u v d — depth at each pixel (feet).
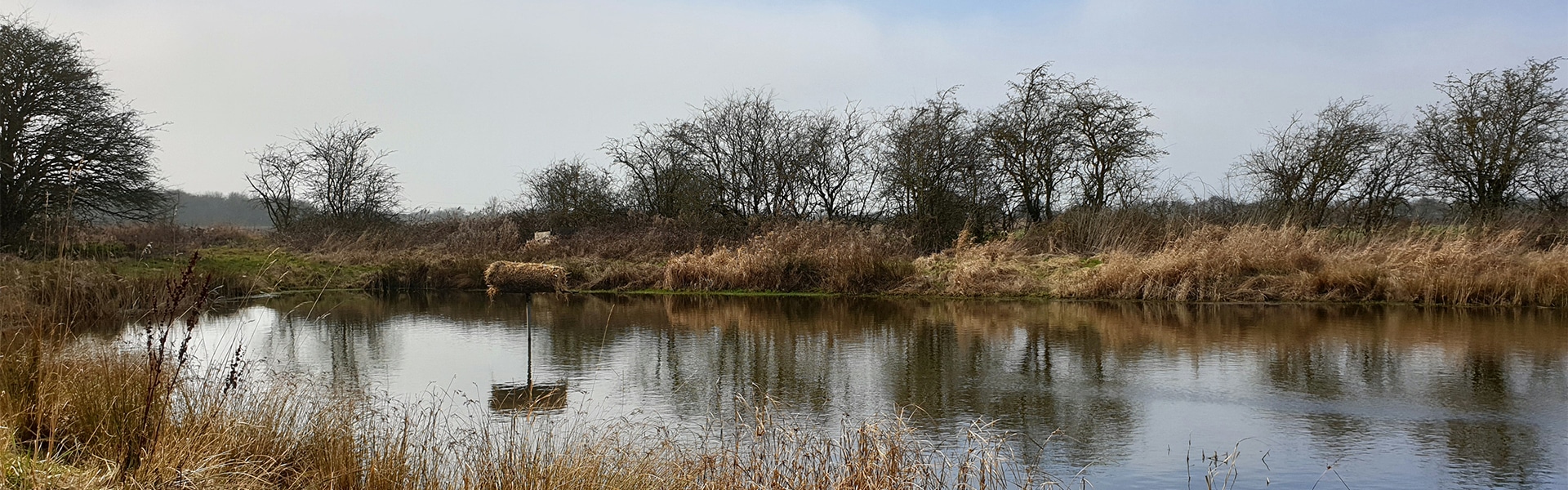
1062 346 41.73
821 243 77.25
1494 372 34.42
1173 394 31.30
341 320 53.26
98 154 79.87
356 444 19.94
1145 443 25.38
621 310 60.03
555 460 18.11
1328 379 33.40
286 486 18.89
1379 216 83.30
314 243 104.53
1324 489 21.66
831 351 40.65
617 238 93.56
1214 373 34.73
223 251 92.22
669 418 27.32
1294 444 25.18
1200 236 69.67
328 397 23.71
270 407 21.08
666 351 40.65
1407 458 23.86
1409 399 30.09
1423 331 45.65
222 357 35.83
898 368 36.45
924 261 75.10
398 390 31.30
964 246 81.41
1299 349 40.24
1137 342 42.78
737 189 102.53
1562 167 79.56
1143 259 68.13
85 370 20.67
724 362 37.78
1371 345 40.98
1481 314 52.19
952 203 93.50
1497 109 81.10
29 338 22.36
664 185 105.60
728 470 19.06
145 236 90.48
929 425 27.27
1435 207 84.38
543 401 29.12
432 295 72.64
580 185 106.83
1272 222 79.97
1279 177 86.43
